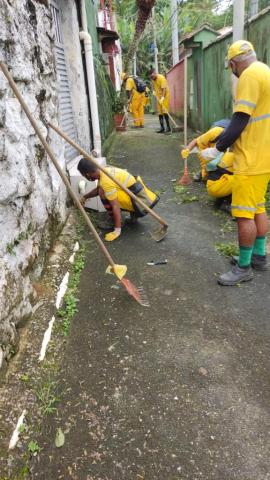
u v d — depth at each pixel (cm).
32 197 312
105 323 291
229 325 284
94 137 712
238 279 330
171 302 314
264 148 293
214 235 431
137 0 1012
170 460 193
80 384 238
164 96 1083
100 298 324
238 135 290
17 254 268
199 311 301
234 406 220
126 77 1352
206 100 921
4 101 260
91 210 505
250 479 183
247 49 291
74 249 400
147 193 445
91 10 854
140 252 400
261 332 275
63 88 568
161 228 413
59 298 312
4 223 248
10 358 244
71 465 193
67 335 279
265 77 281
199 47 938
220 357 255
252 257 349
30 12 343
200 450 197
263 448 197
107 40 1193
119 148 932
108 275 358
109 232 450
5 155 253
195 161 754
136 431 208
